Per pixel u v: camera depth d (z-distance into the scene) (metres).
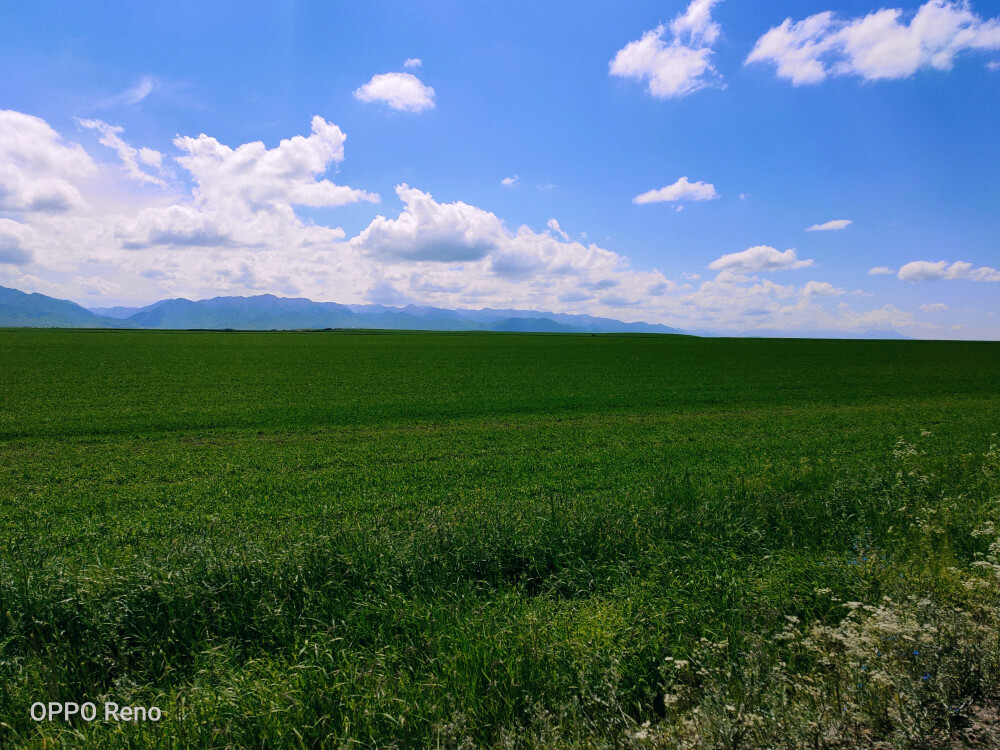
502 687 4.00
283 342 87.75
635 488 11.96
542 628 4.76
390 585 5.89
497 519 7.57
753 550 7.01
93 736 3.88
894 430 20.97
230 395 32.62
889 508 8.05
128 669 4.88
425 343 91.94
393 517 8.48
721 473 13.50
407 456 17.12
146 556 6.34
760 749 3.10
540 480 13.61
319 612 5.45
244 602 5.56
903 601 4.72
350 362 56.47
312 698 3.97
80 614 5.28
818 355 67.38
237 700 3.98
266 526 9.47
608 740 3.42
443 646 4.64
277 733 3.67
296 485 13.36
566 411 27.88
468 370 49.75
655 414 27.00
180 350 67.31
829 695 3.62
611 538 7.11
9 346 65.88
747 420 24.41
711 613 5.15
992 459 11.02
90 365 48.56
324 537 6.70
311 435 21.31
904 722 3.13
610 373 47.50
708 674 3.90
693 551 6.74
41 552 7.85
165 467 15.79
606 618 5.05
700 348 80.38
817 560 6.27
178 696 4.29
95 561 6.60
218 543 6.97
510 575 6.65
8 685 4.45
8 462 16.55
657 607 5.29
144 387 35.59
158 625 5.32
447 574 6.29
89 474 14.95
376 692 4.00
